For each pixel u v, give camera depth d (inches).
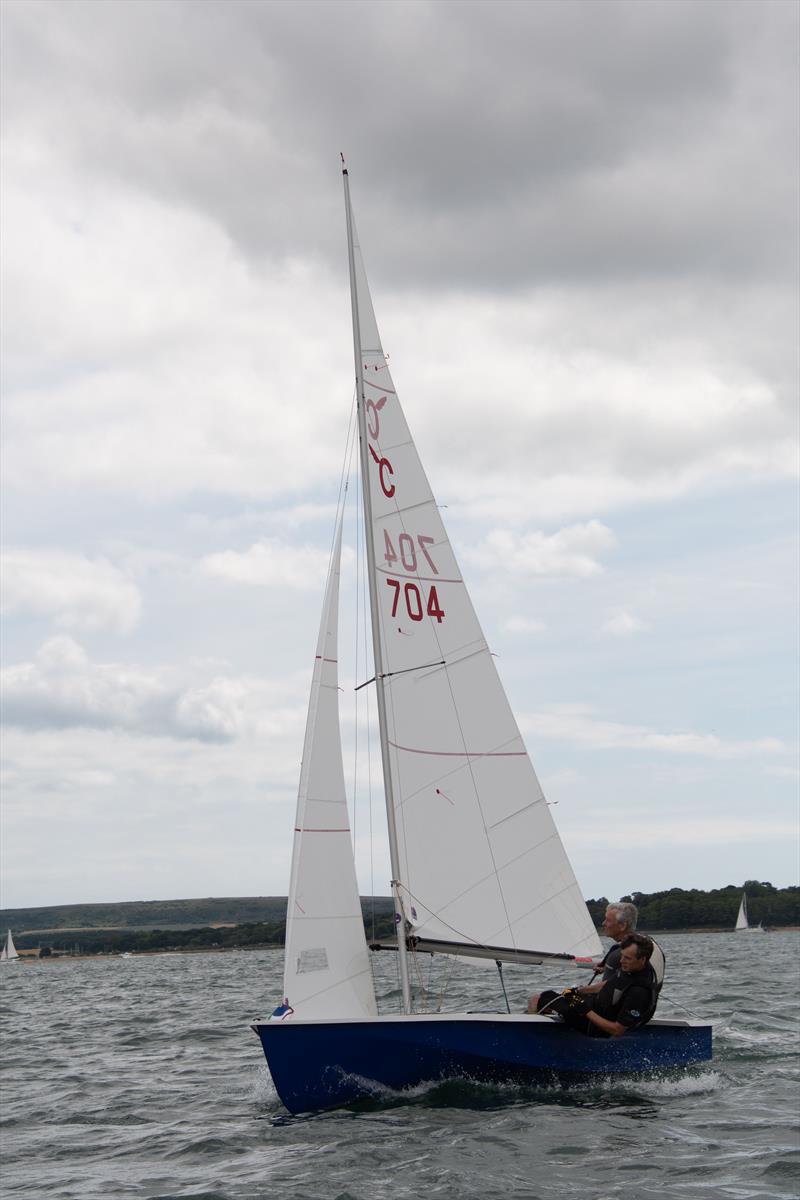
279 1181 338.6
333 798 465.4
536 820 490.9
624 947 445.7
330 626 486.0
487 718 494.3
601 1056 447.5
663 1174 330.3
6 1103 534.6
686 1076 466.6
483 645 503.2
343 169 524.1
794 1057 545.6
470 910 470.6
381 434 505.0
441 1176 332.5
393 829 466.9
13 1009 1291.8
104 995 1509.6
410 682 484.1
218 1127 436.5
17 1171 387.9
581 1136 373.1
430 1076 429.7
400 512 500.4
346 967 450.6
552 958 479.5
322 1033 417.1
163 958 4409.5
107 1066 660.1
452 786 480.4
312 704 472.7
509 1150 357.7
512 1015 432.8
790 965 1615.4
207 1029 847.1
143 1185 353.1
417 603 494.3
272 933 4717.0
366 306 514.3
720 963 1717.5
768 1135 373.1
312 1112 424.5
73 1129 460.4
